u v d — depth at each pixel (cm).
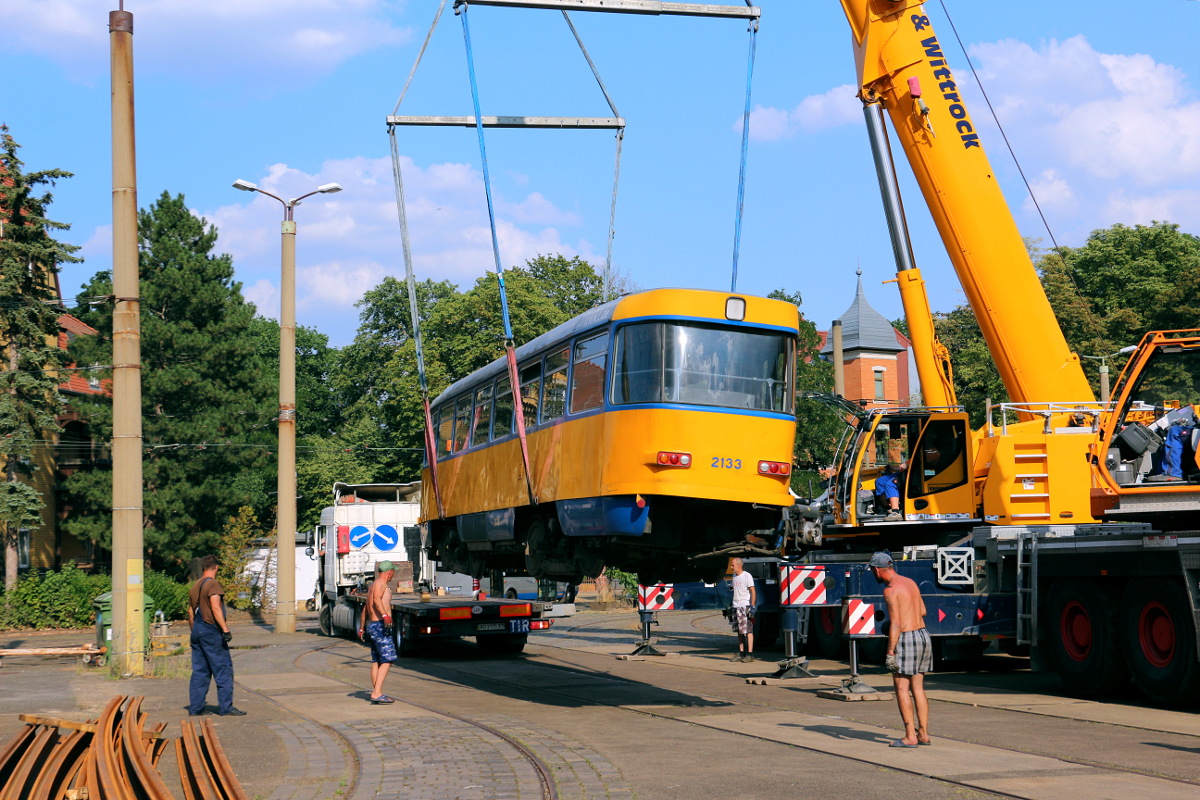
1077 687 1391
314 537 3181
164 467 4481
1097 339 5066
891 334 7638
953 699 1388
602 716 1271
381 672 1412
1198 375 1413
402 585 2728
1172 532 1238
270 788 866
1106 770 893
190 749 892
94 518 4294
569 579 1608
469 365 5450
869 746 1024
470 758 981
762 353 1320
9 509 3619
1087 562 1369
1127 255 5966
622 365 1298
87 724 926
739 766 930
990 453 1738
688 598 2169
